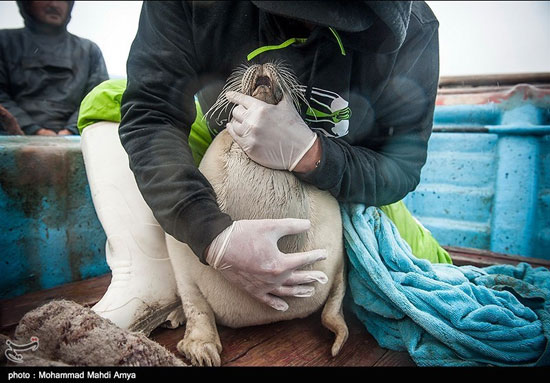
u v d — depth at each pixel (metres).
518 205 2.35
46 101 2.48
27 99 2.47
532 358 1.21
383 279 1.32
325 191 1.34
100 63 2.65
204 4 1.19
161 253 1.40
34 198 1.69
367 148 1.49
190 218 1.10
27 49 2.45
